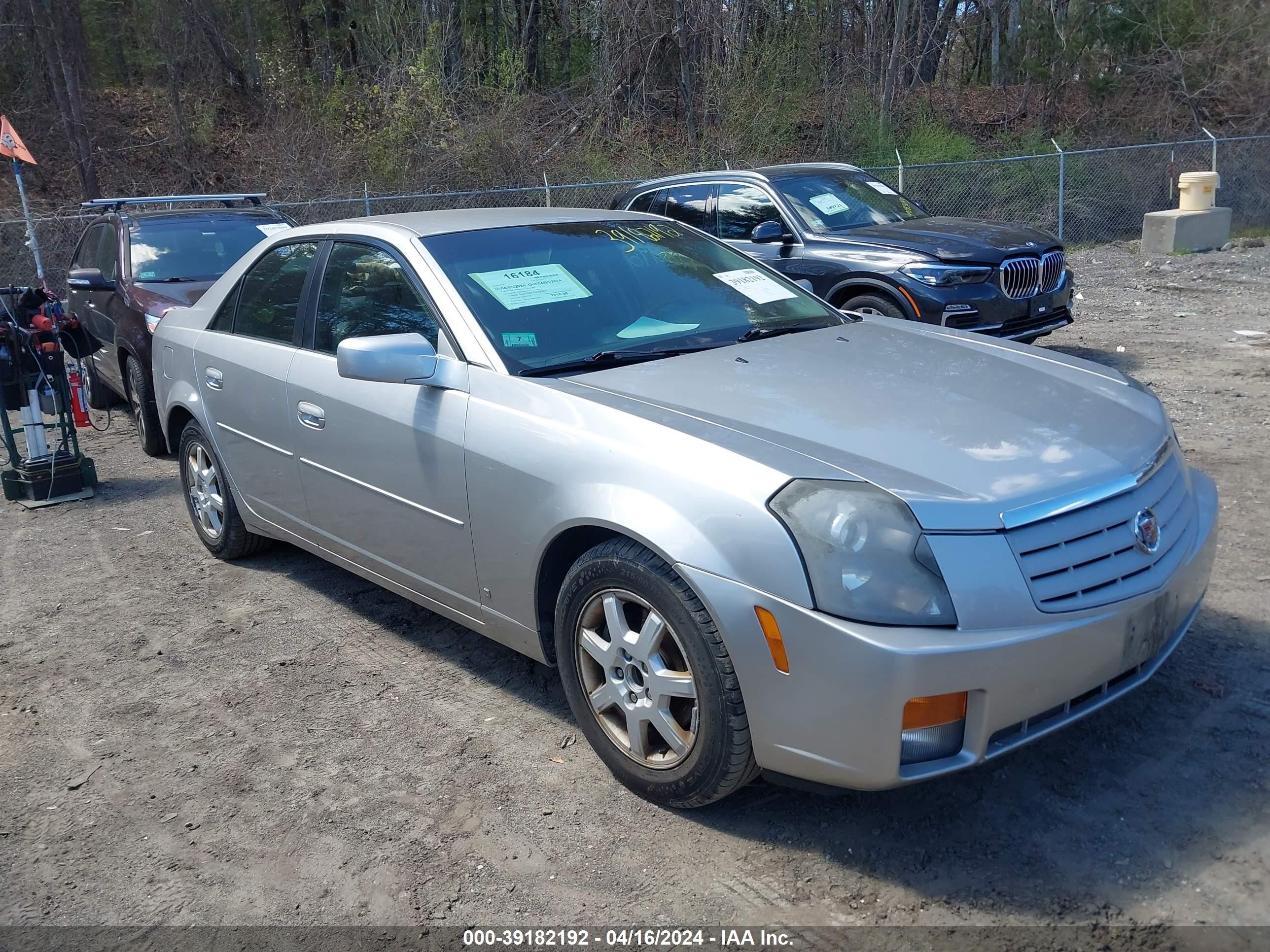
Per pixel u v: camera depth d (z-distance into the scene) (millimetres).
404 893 2848
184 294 7801
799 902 2705
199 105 23812
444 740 3619
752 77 22219
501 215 4387
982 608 2549
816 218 8883
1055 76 24266
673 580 2857
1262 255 15125
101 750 3678
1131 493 2893
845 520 2602
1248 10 22875
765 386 3346
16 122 23062
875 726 2537
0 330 6590
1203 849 2787
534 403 3330
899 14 22266
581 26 24484
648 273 4207
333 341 4250
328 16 26250
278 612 4809
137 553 5719
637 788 3152
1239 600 4230
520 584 3395
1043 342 10008
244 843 3105
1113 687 2848
